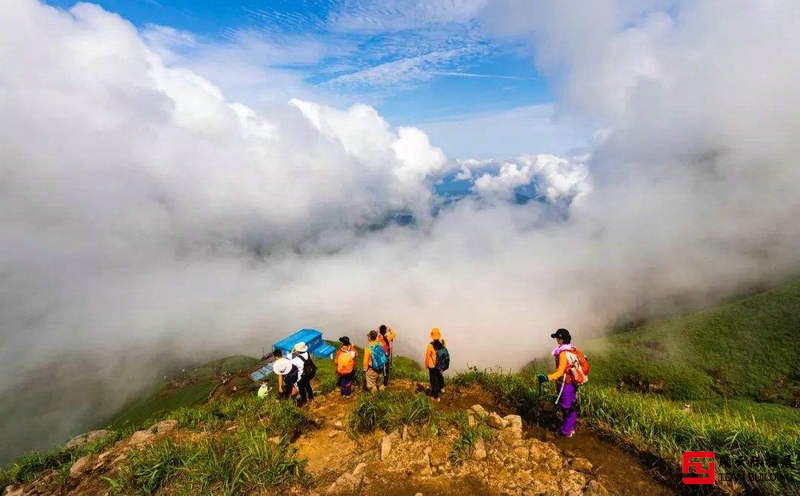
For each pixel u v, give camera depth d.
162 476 7.45
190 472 7.31
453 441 8.17
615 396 10.93
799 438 7.40
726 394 117.88
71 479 8.52
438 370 11.85
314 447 8.82
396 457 7.81
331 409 11.42
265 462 7.54
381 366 12.92
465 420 8.89
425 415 9.10
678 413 9.52
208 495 6.78
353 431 9.20
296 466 7.65
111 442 10.84
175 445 8.73
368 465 7.70
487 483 7.00
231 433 9.43
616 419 9.11
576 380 8.70
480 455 7.61
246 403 12.34
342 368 12.70
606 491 6.68
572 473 7.18
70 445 11.73
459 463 7.49
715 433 8.10
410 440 8.29
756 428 8.20
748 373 123.00
